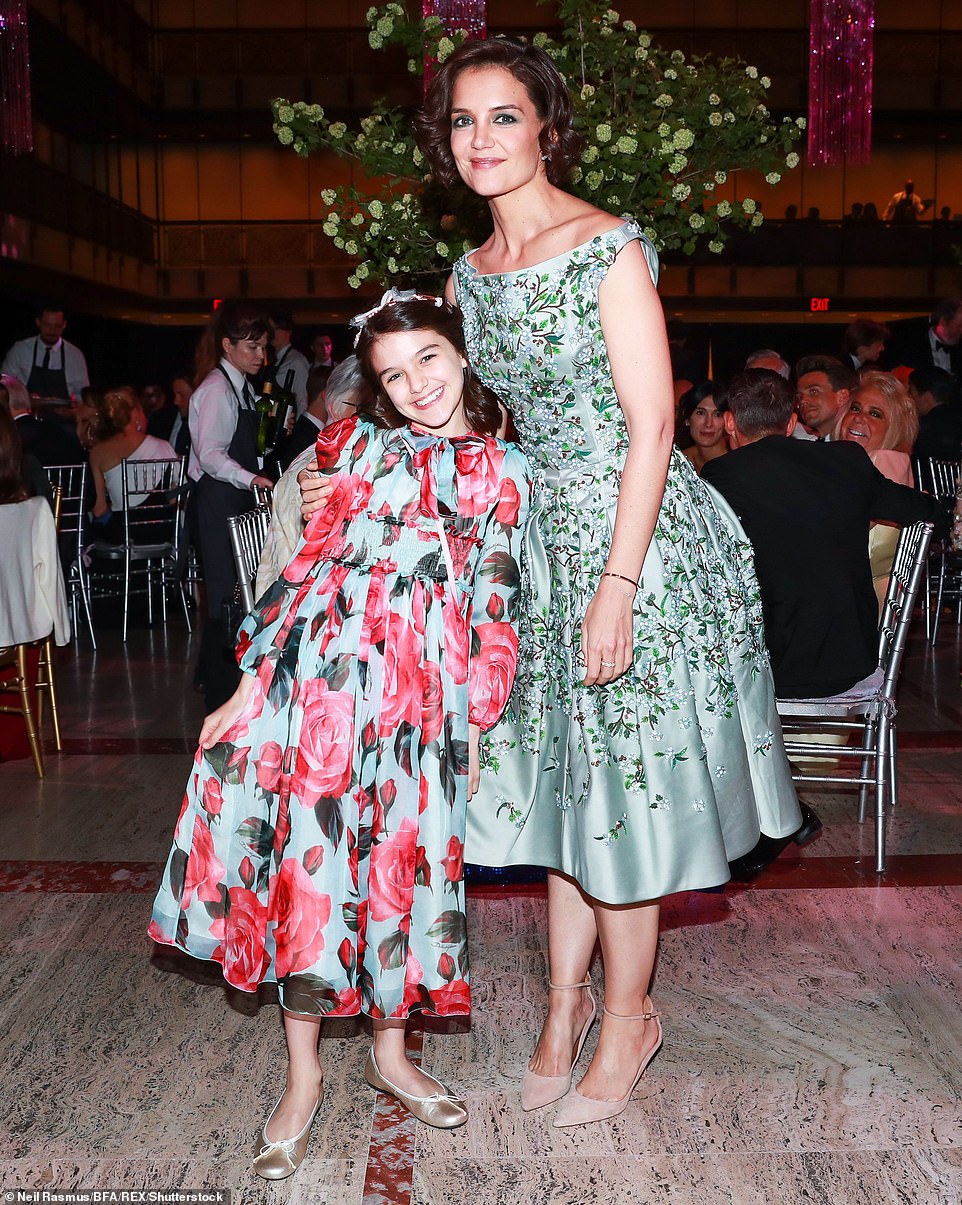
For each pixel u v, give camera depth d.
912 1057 2.50
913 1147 2.19
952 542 3.53
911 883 3.41
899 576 3.70
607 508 2.17
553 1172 2.13
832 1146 2.20
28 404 7.20
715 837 2.20
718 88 3.44
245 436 5.30
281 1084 2.41
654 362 2.06
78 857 3.67
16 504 4.38
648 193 3.43
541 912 3.25
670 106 3.41
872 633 3.52
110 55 17.86
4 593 4.30
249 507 5.27
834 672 3.46
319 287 20.36
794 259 19.25
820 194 19.22
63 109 16.31
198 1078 2.43
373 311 2.16
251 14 19.61
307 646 2.15
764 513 3.41
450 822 2.13
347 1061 2.50
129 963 2.95
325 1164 2.15
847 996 2.76
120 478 7.45
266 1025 2.65
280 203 20.25
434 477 2.15
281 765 2.15
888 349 8.57
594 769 2.18
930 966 2.90
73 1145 2.20
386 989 2.11
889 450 4.50
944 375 7.48
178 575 7.59
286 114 3.50
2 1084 2.40
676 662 2.18
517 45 2.08
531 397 2.15
